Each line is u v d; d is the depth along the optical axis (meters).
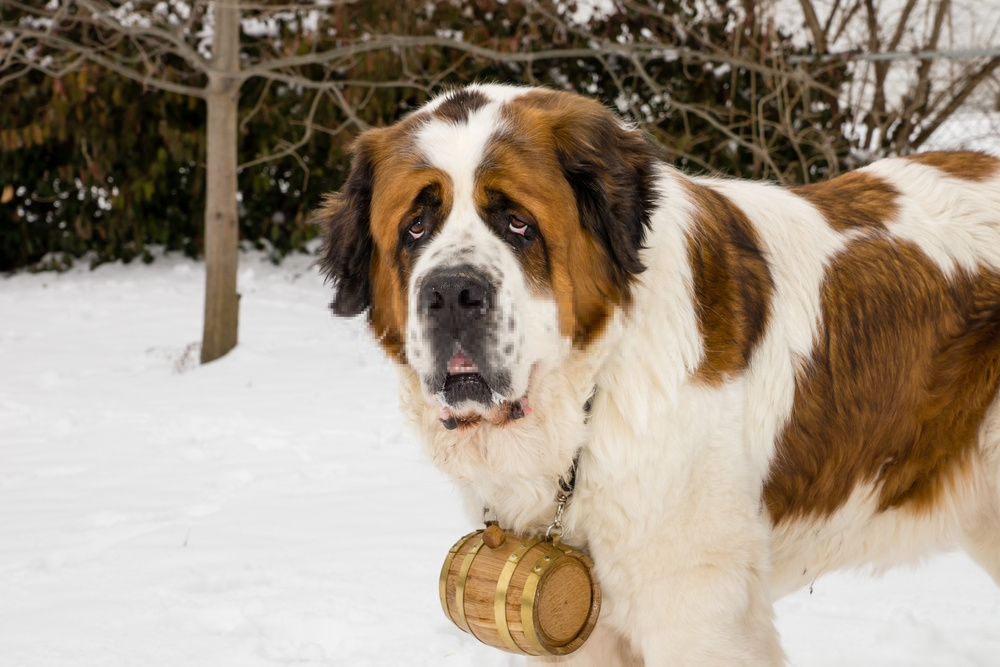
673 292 3.49
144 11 14.02
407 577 5.48
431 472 7.59
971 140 11.95
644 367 3.45
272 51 16.34
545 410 3.48
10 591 5.44
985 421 3.95
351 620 4.98
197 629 4.93
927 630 4.65
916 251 4.02
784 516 3.83
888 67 13.26
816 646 4.61
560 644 3.48
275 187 17.70
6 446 8.73
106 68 16.03
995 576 4.36
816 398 3.79
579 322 3.48
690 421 3.45
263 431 9.05
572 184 3.49
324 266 4.00
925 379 3.96
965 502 4.04
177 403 10.17
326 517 6.55
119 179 17.36
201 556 5.86
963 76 13.02
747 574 3.53
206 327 12.22
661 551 3.48
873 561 4.12
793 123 13.92
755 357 3.64
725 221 3.81
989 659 4.41
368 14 15.23
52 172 17.61
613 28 15.20
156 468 7.98
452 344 3.27
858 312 3.88
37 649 4.68
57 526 6.55
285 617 5.00
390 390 10.56
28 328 14.40
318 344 12.94
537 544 3.53
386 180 3.58
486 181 3.36
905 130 12.95
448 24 15.67
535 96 3.62
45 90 16.06
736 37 12.48
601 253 3.47
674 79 14.84
